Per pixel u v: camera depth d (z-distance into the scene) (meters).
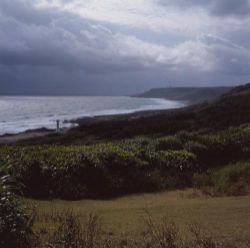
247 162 13.75
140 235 6.18
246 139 15.39
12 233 5.39
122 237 6.07
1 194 5.52
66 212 7.41
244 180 11.83
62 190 10.58
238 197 10.05
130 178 11.78
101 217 7.52
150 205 9.15
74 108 138.12
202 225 6.86
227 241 5.93
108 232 6.36
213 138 15.41
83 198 10.60
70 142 27.67
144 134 27.02
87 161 11.48
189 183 12.27
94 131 31.67
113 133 29.23
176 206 8.77
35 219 6.68
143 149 13.81
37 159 10.98
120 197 10.78
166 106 133.88
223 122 28.03
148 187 11.70
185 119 32.53
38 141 31.14
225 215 7.68
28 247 5.42
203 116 31.81
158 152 13.82
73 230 5.75
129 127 29.98
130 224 6.96
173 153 13.70
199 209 8.31
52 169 10.87
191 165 13.45
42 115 98.44
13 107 151.38
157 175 12.30
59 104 186.88
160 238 5.88
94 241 5.75
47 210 7.95
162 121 32.06
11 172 7.93
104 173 11.46
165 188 11.79
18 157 11.13
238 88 54.88
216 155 14.56
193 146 14.55
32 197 10.15
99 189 11.13
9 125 67.06
